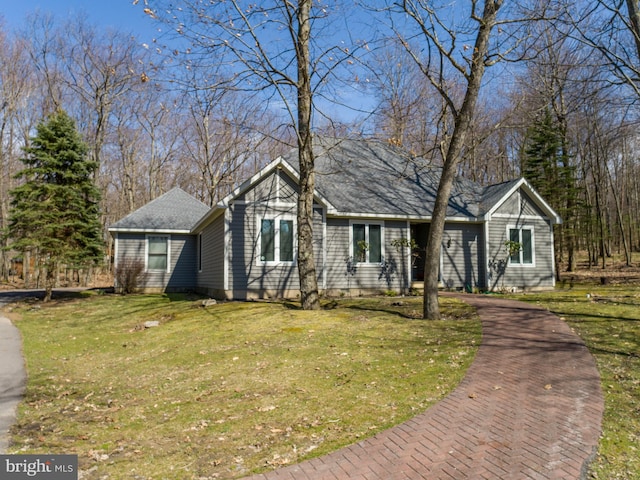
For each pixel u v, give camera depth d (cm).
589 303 1313
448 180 1145
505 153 3738
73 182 2112
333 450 475
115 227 2280
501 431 500
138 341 1097
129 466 460
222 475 434
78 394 728
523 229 2047
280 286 1650
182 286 2375
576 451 450
